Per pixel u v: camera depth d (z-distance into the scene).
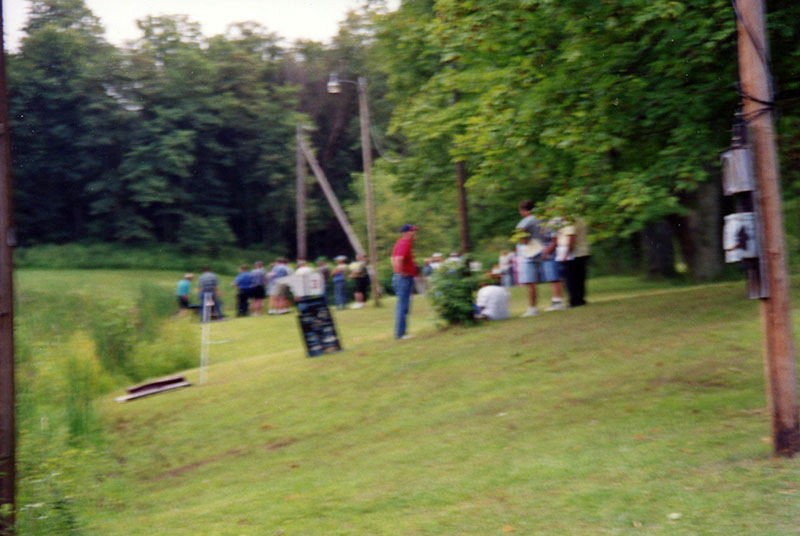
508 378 11.17
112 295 20.28
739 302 13.62
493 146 12.49
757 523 5.12
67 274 60.00
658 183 11.52
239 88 71.88
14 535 6.51
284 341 22.41
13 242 6.72
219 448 10.59
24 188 65.00
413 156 27.62
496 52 12.99
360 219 48.75
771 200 6.24
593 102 11.66
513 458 7.64
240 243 75.31
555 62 12.15
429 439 9.08
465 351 13.09
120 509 8.26
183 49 67.69
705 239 25.36
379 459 8.57
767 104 6.21
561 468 6.95
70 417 11.52
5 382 6.62
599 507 5.82
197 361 18.72
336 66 74.50
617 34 11.50
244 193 74.00
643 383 9.84
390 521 6.27
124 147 66.38
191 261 68.75
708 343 11.09
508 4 11.88
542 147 12.57
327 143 75.88
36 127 63.47
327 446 9.77
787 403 6.25
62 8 63.16
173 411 12.74
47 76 63.00
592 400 9.51
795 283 15.80
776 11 11.53
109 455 10.55
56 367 14.08
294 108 74.19
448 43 13.12
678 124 12.23
